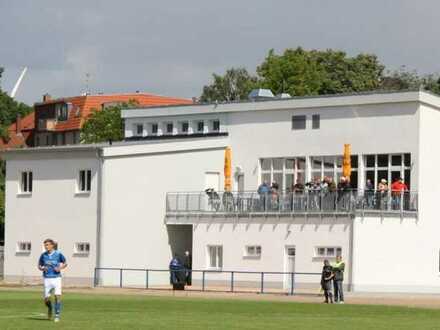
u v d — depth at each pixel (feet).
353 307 213.46
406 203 302.25
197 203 320.29
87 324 155.63
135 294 261.03
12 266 332.60
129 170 316.60
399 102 309.83
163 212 323.57
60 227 321.93
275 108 331.57
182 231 327.67
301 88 492.95
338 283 236.22
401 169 310.24
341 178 299.99
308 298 250.98
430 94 309.83
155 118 364.38
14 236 332.60
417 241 303.68
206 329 150.82
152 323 159.12
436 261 308.19
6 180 335.06
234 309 197.36
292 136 328.90
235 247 312.29
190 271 293.02
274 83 501.56
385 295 287.28
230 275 311.88
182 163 327.88
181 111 356.79
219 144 337.72
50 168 325.21
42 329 147.23
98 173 313.32
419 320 175.94
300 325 160.66
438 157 313.32
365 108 316.19
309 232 299.38
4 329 146.51
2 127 520.83
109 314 176.45
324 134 322.96
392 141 311.27
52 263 163.32
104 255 311.88
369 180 306.96
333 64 525.75
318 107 324.19
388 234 296.92
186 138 344.28
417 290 302.25
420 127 307.37
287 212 303.48
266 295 262.26
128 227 316.19
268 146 333.42
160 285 317.01
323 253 296.92
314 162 325.42
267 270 305.94
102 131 514.68
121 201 314.96
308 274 275.80
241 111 339.36
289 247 303.07
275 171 332.39
